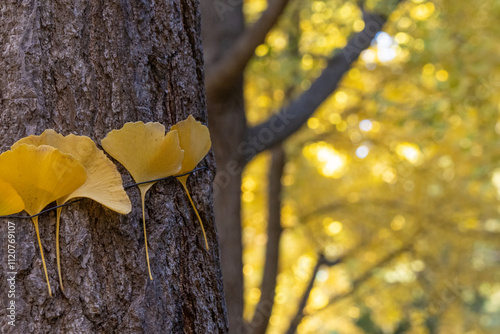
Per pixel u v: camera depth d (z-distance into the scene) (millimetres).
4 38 1034
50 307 980
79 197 1020
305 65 5199
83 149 999
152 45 1151
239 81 3412
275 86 5438
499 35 5344
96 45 1078
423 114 5371
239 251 3801
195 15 1277
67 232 1006
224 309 1263
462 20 5371
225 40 3273
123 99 1086
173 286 1112
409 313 9094
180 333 1114
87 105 1056
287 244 8172
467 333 10266
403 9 4875
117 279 1034
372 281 8469
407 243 7582
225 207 3646
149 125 1050
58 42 1050
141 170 1064
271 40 5137
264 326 5828
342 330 11078
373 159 7082
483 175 6566
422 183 7395
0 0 1047
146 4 1151
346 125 6320
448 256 7906
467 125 6230
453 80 5266
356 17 4816
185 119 1188
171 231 1122
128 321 1028
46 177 949
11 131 1008
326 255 7867
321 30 5215
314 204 7691
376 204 7535
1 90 1021
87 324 995
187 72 1217
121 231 1046
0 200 948
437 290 8031
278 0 3064
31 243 987
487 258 8320
